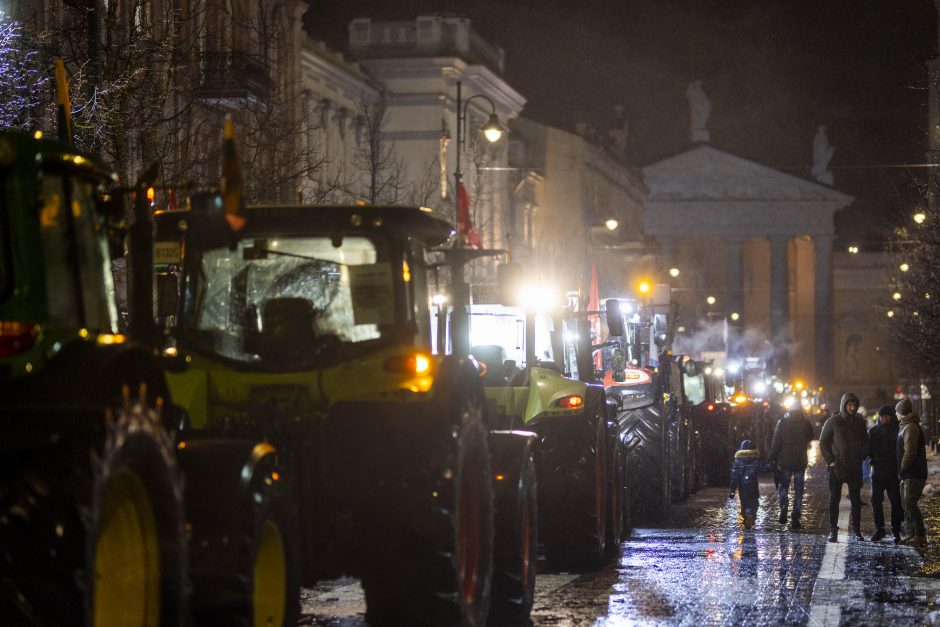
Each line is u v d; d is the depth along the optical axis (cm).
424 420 2530
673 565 4128
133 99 5650
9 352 1750
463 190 8638
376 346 2564
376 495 2486
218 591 2006
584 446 3912
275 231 2589
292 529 2253
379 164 11781
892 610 3234
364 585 2583
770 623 3044
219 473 2070
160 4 7112
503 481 3000
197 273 2602
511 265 3303
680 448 6838
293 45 10894
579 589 3578
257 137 7519
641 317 6925
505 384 3825
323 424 2506
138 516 1853
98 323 2005
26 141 1842
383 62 15500
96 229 2033
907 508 4884
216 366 2558
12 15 5391
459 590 2541
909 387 18425
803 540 5006
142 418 1811
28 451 1675
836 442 4988
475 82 16475
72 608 1609
